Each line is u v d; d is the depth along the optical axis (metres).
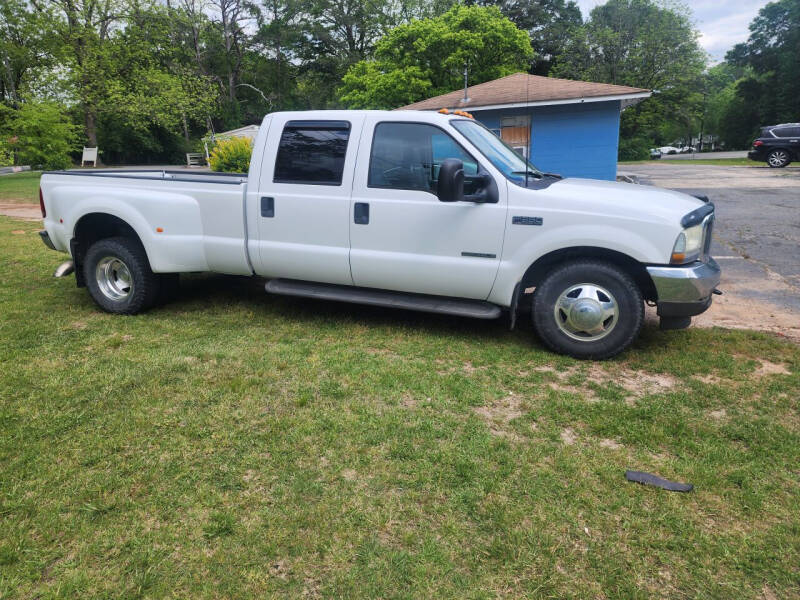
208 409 3.43
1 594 2.04
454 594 2.07
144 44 37.31
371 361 4.20
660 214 3.98
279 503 2.56
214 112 45.75
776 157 23.56
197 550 2.27
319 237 4.78
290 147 4.84
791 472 2.84
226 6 54.56
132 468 2.80
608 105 15.34
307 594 2.06
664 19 44.22
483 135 4.76
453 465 2.87
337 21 54.97
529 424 3.30
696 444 3.08
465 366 4.15
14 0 33.94
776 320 5.25
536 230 4.18
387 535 2.37
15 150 26.73
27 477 2.72
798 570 2.20
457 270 4.42
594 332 4.21
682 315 4.07
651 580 2.15
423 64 33.50
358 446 3.04
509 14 46.94
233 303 5.76
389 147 4.55
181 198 5.06
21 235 9.75
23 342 4.54
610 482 2.74
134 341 4.61
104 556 2.24
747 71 72.56
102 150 48.94
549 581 2.13
